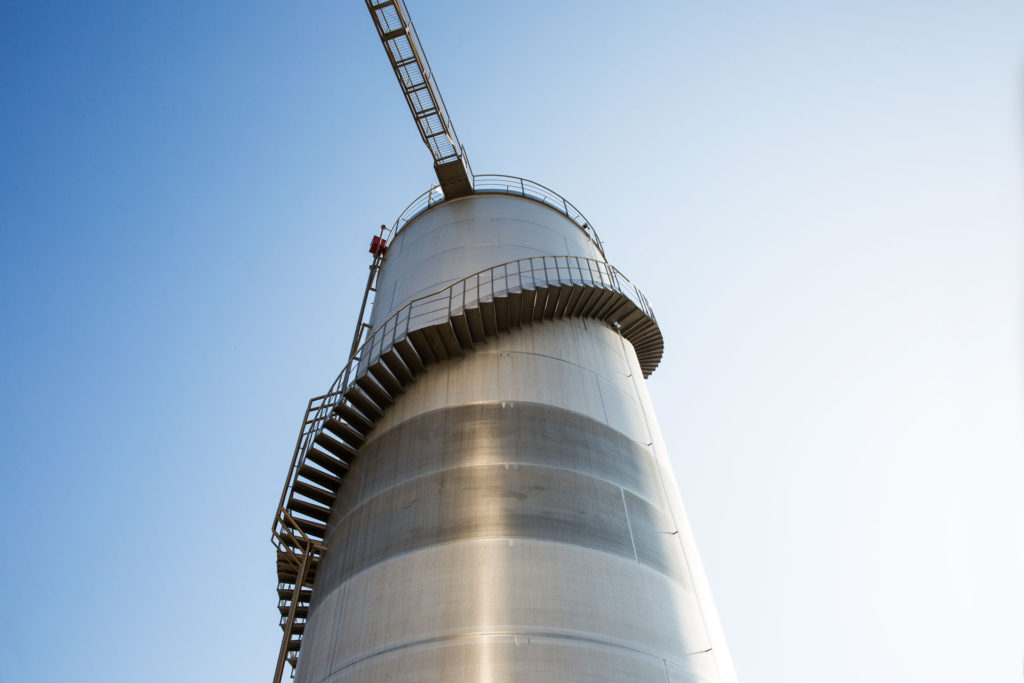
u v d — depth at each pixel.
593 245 21.70
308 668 11.28
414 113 22.80
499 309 15.00
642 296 18.83
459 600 10.27
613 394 15.23
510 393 13.93
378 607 10.78
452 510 11.75
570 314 16.73
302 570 14.24
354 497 13.74
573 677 9.30
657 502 13.30
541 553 10.84
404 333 14.65
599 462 13.01
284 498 14.38
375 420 15.11
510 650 9.52
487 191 21.81
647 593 11.02
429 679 9.41
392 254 21.14
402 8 22.45
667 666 10.12
